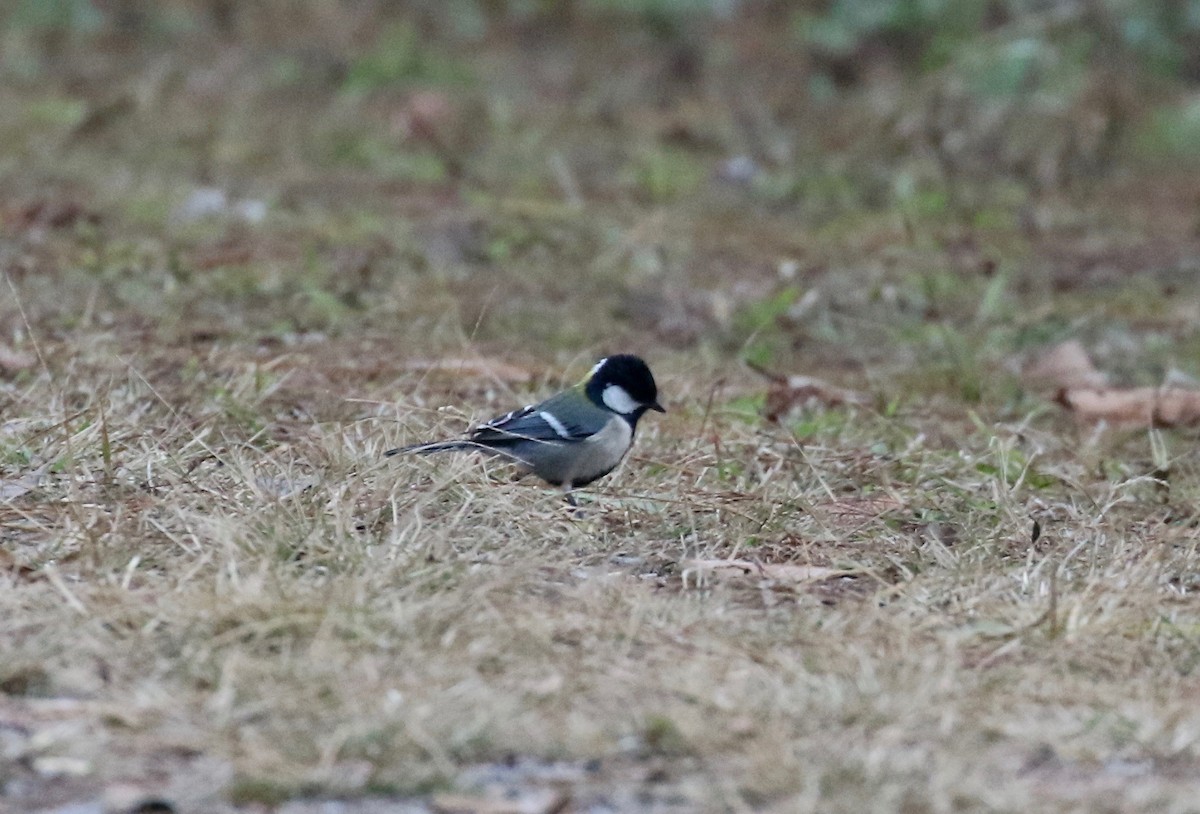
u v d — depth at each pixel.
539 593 8.60
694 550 9.55
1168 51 25.23
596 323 15.57
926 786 6.59
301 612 7.88
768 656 7.80
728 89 26.97
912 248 18.53
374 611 7.96
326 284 16.09
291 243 17.89
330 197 20.36
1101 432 12.66
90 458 10.13
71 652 7.58
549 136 24.34
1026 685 7.66
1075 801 6.53
